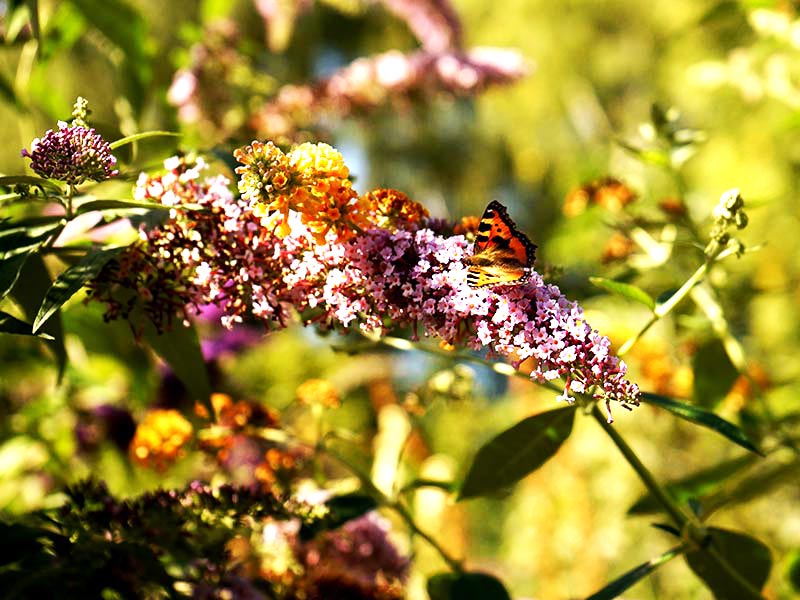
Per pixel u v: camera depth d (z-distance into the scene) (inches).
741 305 34.9
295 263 21.4
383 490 28.9
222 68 38.6
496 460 24.7
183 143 28.5
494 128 140.9
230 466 30.4
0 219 23.6
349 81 40.7
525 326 20.6
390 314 21.3
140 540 23.0
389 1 46.1
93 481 24.4
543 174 138.7
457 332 21.5
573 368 20.5
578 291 30.4
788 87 39.4
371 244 21.2
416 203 22.3
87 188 24.5
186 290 22.2
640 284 33.0
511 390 72.2
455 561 27.5
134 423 33.9
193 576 24.3
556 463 61.1
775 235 76.0
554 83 130.6
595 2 130.3
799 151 82.2
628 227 31.9
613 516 58.4
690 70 41.1
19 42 33.5
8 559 22.5
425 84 40.7
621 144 32.1
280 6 43.9
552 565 59.4
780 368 45.9
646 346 36.0
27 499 33.2
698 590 50.5
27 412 33.9
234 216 21.5
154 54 34.6
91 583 22.7
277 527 26.6
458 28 44.4
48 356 32.6
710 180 93.3
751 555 26.8
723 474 29.6
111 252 21.6
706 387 31.0
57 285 21.3
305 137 38.3
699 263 32.1
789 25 38.0
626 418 54.5
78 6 33.2
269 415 28.6
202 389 25.3
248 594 25.0
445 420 73.2
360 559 27.3
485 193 148.3
